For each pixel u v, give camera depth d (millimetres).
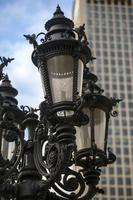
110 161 8969
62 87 7844
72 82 7859
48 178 7832
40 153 8500
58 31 8281
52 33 8297
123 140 128625
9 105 9656
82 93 8148
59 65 7906
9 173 8047
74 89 7844
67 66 7910
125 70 139250
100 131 8859
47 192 8820
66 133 7586
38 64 8195
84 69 8695
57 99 7793
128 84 137125
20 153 8398
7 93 10664
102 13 146375
